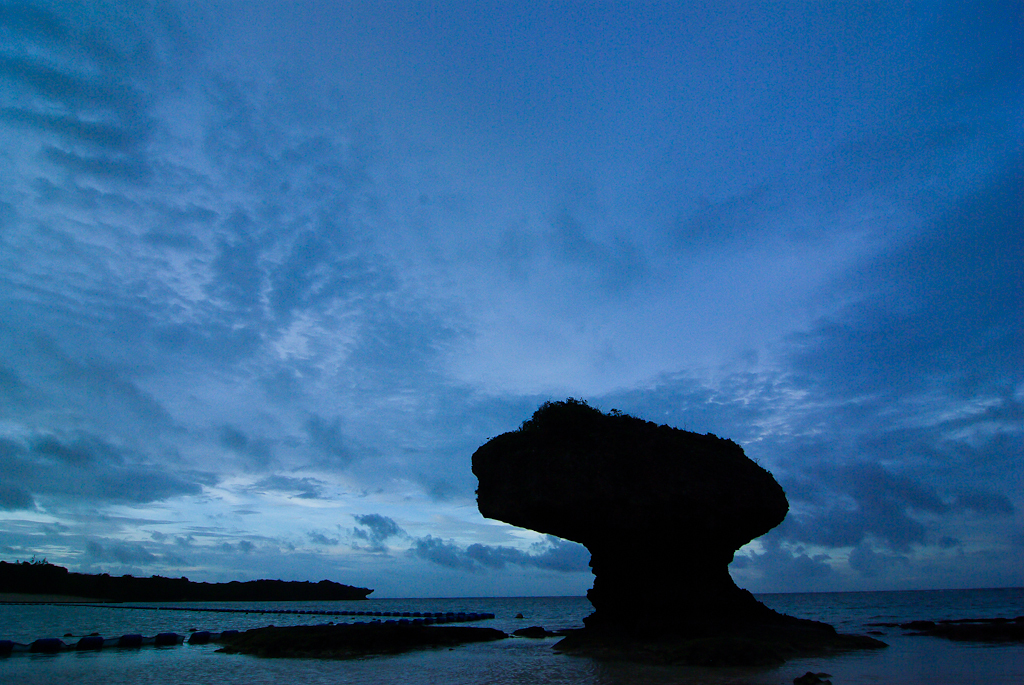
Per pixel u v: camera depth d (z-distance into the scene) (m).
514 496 29.62
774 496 30.48
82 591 138.12
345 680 19.69
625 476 28.48
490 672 21.09
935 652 24.45
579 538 31.30
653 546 28.66
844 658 22.62
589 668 21.41
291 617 71.75
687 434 32.12
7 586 129.50
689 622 26.42
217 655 27.58
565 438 30.16
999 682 16.70
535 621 65.62
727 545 29.94
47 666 23.91
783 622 28.59
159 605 117.62
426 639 31.06
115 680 20.17
